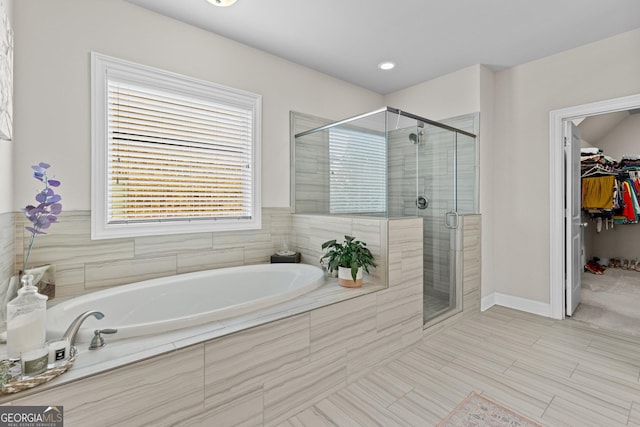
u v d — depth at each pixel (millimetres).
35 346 1123
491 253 3387
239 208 2775
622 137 4977
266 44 2742
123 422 1170
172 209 2410
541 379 1975
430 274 2695
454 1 2152
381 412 1678
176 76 2355
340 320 1918
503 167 3322
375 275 2324
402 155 2461
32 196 1842
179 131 2430
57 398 1048
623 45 2568
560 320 2963
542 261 3082
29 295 1142
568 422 1581
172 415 1282
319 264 2773
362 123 2508
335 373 1885
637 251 4887
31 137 1837
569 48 2832
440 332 2721
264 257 2908
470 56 2986
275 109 2959
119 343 1327
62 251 1946
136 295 2025
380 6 2203
